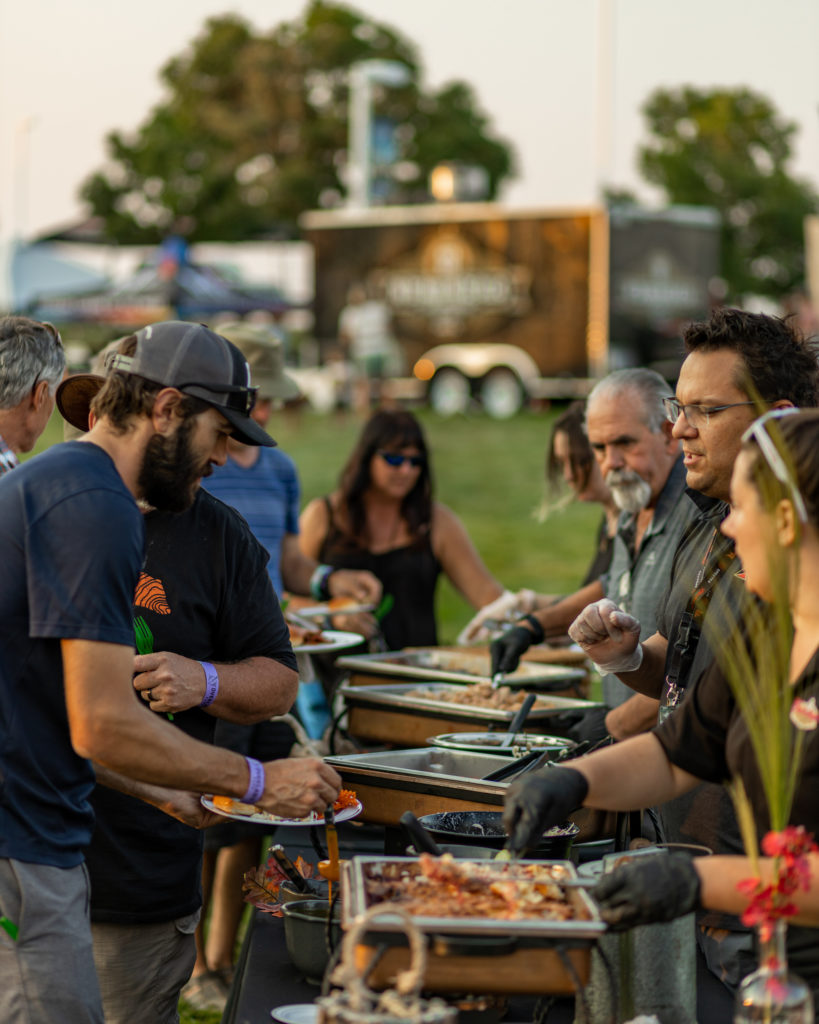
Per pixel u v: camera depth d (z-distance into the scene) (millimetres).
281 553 5777
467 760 3492
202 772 2742
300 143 57594
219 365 2752
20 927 2695
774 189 54250
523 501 19734
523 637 4793
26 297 40438
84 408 3332
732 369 3191
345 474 5996
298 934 2756
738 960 2688
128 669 2641
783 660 2059
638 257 28047
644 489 4348
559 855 2822
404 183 57875
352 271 31406
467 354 30203
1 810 2676
